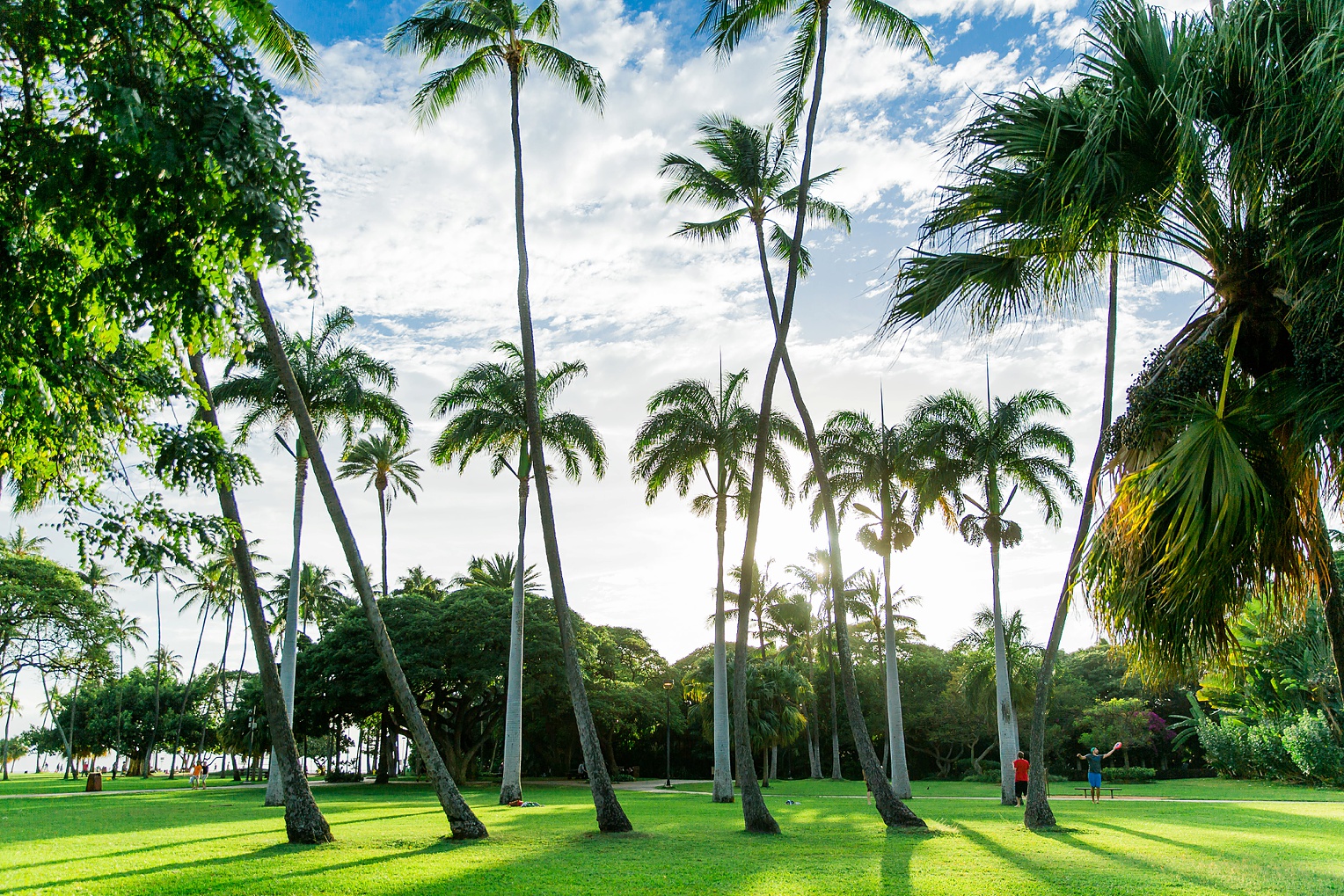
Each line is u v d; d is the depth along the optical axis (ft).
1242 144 15.76
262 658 51.44
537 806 87.15
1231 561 16.37
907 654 219.20
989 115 18.12
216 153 19.90
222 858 42.96
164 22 22.44
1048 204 17.43
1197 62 15.84
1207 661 17.90
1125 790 131.54
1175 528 16.89
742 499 103.60
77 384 27.12
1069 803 95.04
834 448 101.71
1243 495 15.94
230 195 21.20
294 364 87.40
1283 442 17.29
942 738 207.41
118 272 22.20
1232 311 18.69
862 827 61.72
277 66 47.88
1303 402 16.15
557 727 172.96
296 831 50.01
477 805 90.17
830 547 64.59
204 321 23.24
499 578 174.29
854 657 215.31
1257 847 48.01
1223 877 35.88
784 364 65.92
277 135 21.39
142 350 30.01
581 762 208.03
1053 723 194.39
